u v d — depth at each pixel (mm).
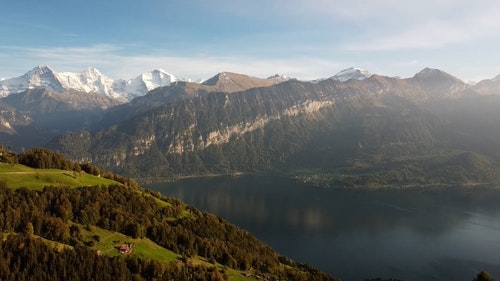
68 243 164875
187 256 191250
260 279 195625
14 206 168250
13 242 148000
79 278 146875
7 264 140250
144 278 159125
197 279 168750
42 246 151125
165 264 168250
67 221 177250
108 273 152625
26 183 197375
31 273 142375
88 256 155125
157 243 194125
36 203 177875
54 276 143250
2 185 182125
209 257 199625
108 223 187750
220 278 173375
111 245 174625
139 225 191750
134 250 176750
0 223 157750
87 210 185750
